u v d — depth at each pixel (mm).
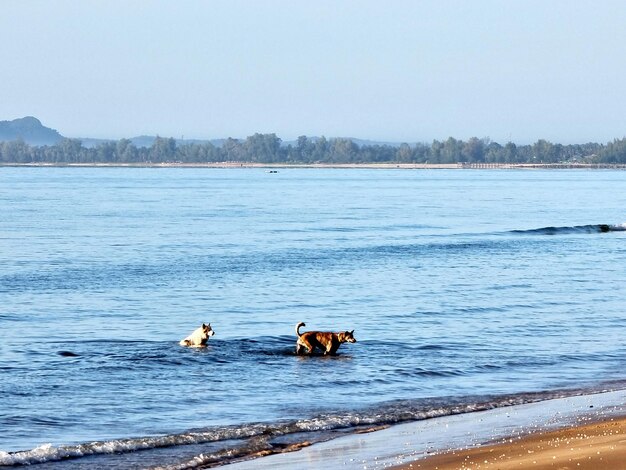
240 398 48062
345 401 47594
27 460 36438
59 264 114375
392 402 47344
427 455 35562
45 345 62219
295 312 78312
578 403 46375
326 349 59438
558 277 105250
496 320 74000
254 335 67562
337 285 96125
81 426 42406
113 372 53469
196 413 44938
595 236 169250
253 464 35750
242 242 147375
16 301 83438
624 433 37562
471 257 128000
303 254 129000
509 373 54812
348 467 34375
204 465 36188
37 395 47844
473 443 37719
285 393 49281
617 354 60656
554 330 69562
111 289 92312
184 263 116562
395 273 107500
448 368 55844
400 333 67812
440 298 86688
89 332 68062
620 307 81750
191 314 77250
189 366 55531
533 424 41344
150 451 38250
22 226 176000
